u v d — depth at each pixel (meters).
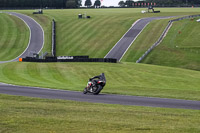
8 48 144.75
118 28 170.12
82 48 141.50
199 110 26.44
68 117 21.53
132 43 142.75
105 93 39.91
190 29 159.00
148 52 126.25
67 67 89.31
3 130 17.83
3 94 33.84
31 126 18.83
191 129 18.69
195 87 62.91
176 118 21.84
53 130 18.09
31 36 163.12
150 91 43.94
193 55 120.81
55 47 145.25
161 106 29.22
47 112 23.17
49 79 70.12
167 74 82.81
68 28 176.75
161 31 159.00
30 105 26.09
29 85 48.72
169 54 123.25
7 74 75.69
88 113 23.16
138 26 171.75
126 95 38.22
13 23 189.50
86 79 72.19
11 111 23.17
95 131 17.98
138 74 79.62
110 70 84.31
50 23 190.50
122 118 21.52
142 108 26.50
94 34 161.75
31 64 96.00
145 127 18.94
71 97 34.34
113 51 133.75
